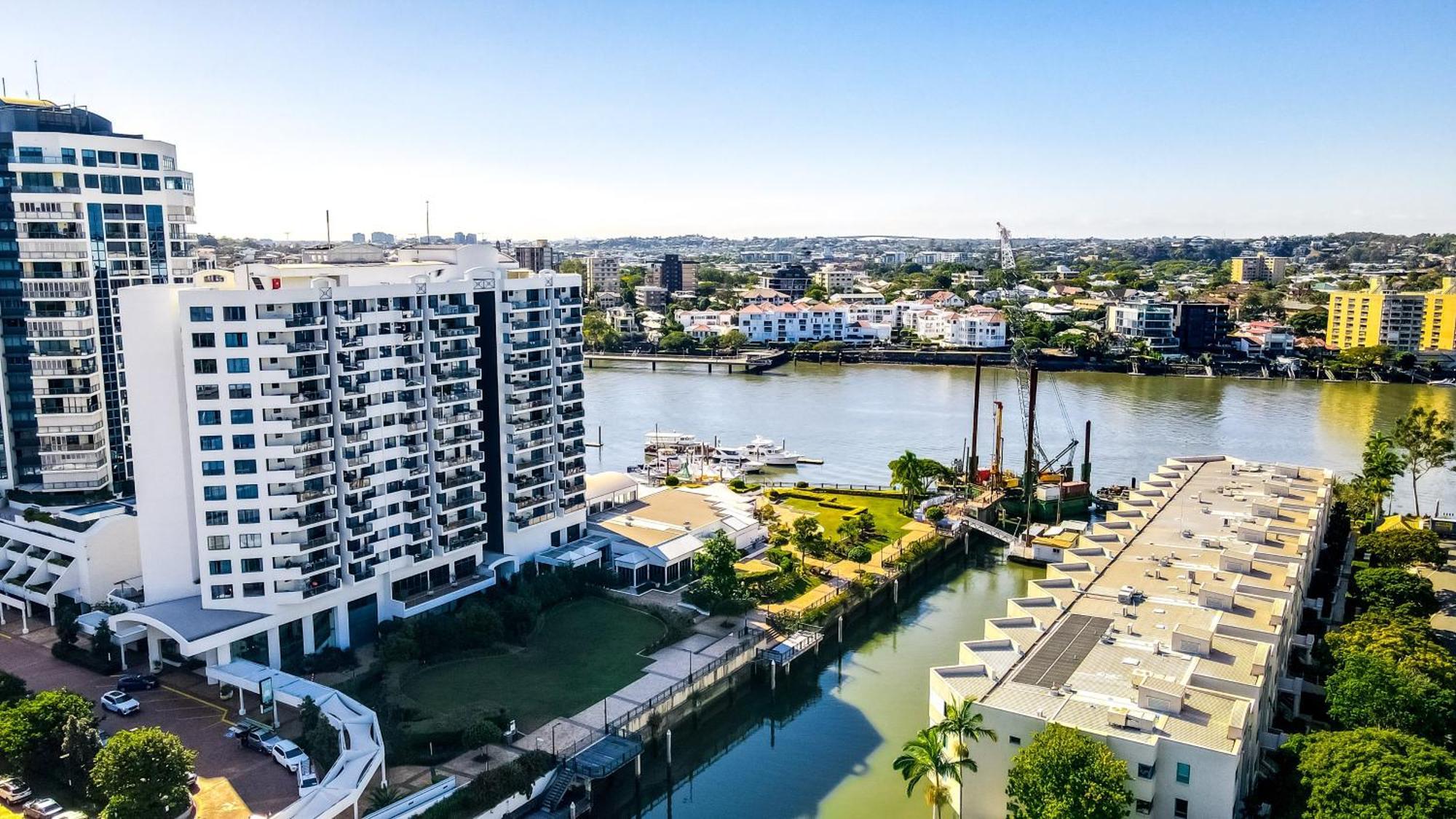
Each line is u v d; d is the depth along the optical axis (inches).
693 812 4913.9
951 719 4330.7
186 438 5777.6
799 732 5649.6
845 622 7066.9
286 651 5777.6
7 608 6727.4
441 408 6535.4
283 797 4424.2
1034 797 3853.3
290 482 5654.5
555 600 6796.3
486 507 7091.5
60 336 6845.5
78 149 6865.2
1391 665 4680.1
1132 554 6378.0
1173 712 4234.7
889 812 4830.2
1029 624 5359.3
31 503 6904.5
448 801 4402.1
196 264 7869.1
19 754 4414.4
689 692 5610.2
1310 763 3961.6
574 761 4837.6
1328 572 7426.2
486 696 5516.7
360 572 6063.0
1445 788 3624.5
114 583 6387.8
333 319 5851.4
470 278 6796.3
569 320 7431.1
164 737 4165.8
